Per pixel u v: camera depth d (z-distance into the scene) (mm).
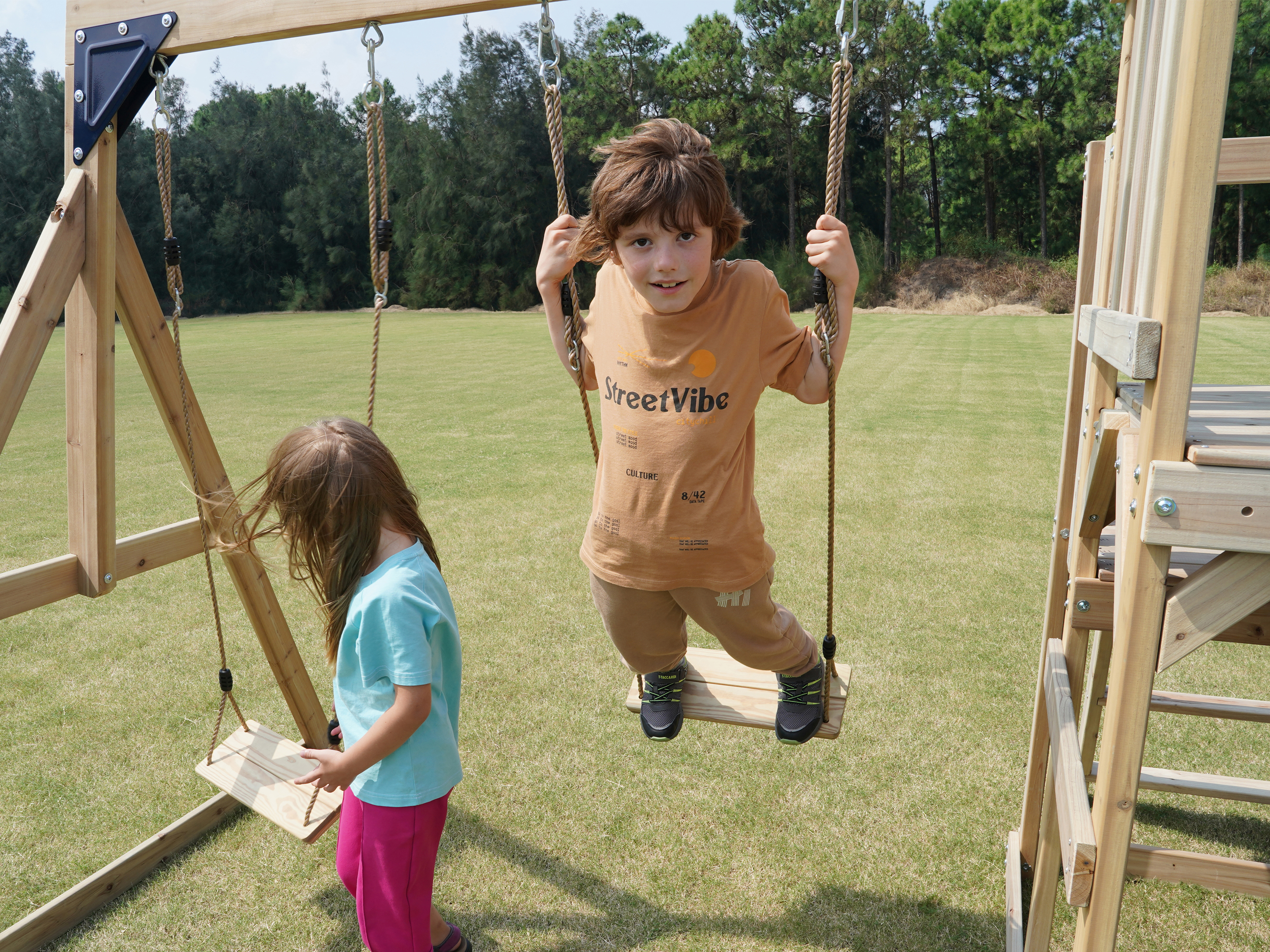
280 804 2727
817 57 41375
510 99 47875
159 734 3750
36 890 2791
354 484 1860
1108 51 38188
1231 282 29938
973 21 42562
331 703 4043
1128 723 1360
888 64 40031
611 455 1979
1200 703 2820
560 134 2012
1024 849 2707
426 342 25156
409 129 53000
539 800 3197
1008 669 4160
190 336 32219
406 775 1917
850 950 2469
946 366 15914
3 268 51938
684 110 43594
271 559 5684
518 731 3695
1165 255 1211
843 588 5219
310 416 12000
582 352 2066
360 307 56219
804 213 46781
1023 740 3539
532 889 2738
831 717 2389
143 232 53969
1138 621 1326
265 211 57688
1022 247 48219
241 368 18672
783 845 2922
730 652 2178
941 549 5879
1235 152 1981
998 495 7176
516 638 4641
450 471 8492
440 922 2279
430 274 50000
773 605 2145
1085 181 2234
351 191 55469
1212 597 1279
